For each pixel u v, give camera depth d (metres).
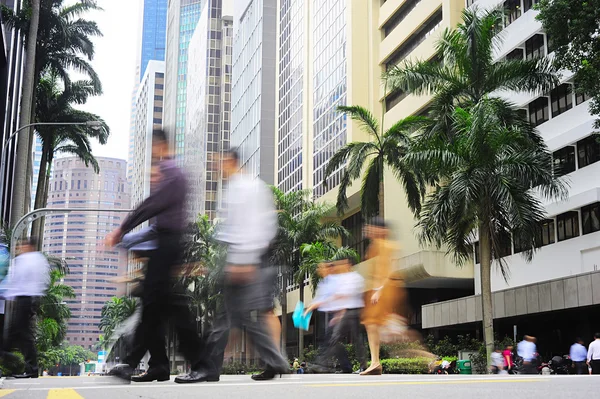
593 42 22.36
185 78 172.12
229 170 6.08
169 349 5.97
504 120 26.78
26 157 36.44
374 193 35.53
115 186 159.38
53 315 59.34
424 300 45.75
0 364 8.90
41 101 49.72
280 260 44.50
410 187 34.69
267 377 5.96
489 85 27.97
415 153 25.70
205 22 128.38
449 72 28.64
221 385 4.91
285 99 72.62
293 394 3.86
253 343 5.92
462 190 24.00
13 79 47.09
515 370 26.34
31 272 8.88
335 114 56.50
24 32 43.69
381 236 9.09
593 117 30.95
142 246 5.68
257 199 5.97
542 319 35.03
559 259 32.59
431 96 44.28
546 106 34.62
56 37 45.88
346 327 8.69
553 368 28.56
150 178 5.70
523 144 25.95
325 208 46.56
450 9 43.22
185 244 5.81
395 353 26.03
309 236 46.09
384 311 8.89
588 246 30.73
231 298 5.88
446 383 5.00
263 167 81.38
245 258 5.88
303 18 67.38
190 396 3.81
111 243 5.61
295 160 67.50
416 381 5.47
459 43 28.09
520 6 36.41
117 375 5.73
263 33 84.94
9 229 33.75
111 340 5.89
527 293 31.86
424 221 26.64
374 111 52.66
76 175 155.62
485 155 24.38
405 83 28.94
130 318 5.84
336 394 3.82
